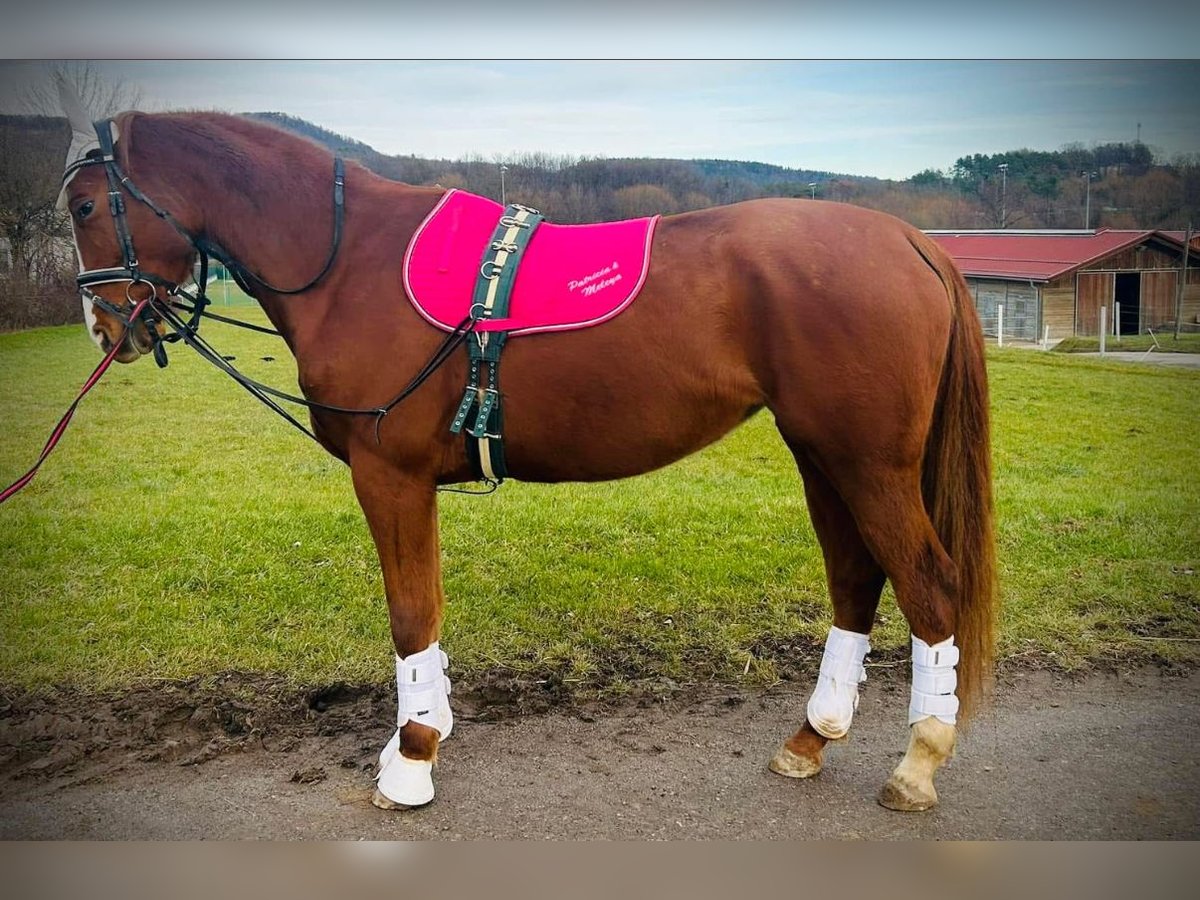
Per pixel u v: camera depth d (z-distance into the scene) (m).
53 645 3.54
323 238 2.58
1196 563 4.21
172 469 4.95
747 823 2.60
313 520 4.49
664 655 3.61
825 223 2.41
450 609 3.84
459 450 2.54
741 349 2.39
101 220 2.62
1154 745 3.01
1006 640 3.70
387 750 2.78
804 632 3.76
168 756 2.99
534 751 3.00
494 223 2.56
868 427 2.34
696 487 4.99
